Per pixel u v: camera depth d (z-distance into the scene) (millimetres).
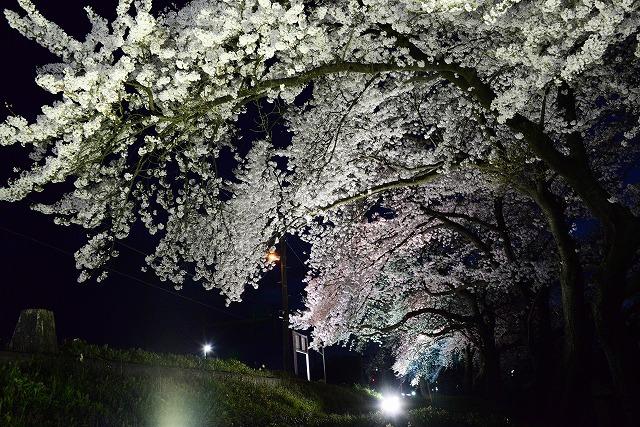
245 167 10508
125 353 10109
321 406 15414
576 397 10547
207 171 9047
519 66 9375
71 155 6227
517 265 15172
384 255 16672
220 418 8648
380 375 41750
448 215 15797
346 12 7555
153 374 9406
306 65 8203
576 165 8406
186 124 7559
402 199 16328
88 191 8031
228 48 7004
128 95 6488
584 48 5973
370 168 12641
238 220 10352
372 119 11281
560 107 10703
